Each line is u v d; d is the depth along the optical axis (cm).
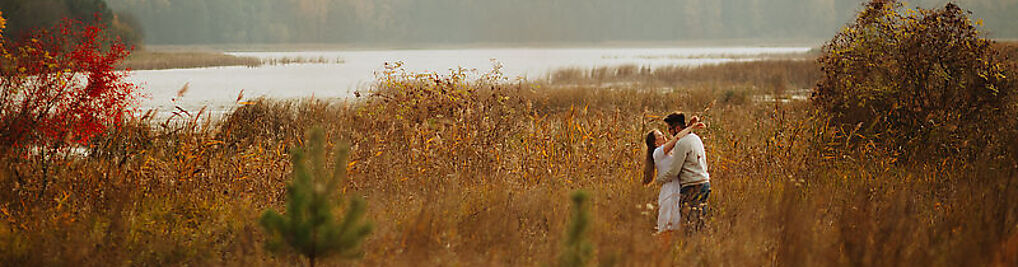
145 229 658
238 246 624
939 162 998
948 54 1109
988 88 1070
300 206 486
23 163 823
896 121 1129
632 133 1122
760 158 1003
